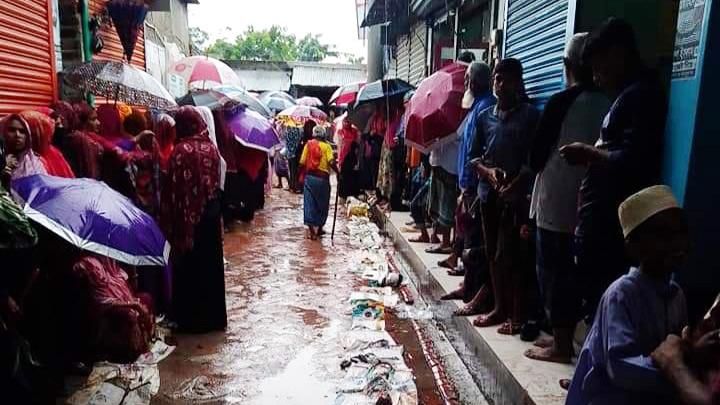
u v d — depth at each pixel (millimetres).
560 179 2918
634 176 2443
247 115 8523
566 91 2941
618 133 2447
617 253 2547
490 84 4301
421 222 6742
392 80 8070
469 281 4344
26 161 3240
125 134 5102
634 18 3549
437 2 8734
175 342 4547
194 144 4438
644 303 1712
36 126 3316
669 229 1653
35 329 3016
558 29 3873
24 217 2299
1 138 2977
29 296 2971
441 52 8648
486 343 3568
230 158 8273
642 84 2428
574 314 3102
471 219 4297
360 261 7137
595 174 2500
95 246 2672
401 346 4508
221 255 4711
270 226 9500
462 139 4625
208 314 4695
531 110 3541
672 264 1697
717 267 2461
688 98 2396
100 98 6289
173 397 3662
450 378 4059
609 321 1701
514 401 3027
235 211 9461
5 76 4277
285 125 14195
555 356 3242
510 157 3543
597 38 2455
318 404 3604
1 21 4215
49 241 2973
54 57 5191
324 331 4836
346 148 11734
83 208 2752
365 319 5074
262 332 4789
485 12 7281
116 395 3564
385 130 8562
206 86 9812
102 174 4168
